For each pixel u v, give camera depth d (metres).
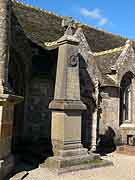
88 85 15.14
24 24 15.41
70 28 12.46
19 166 11.00
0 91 8.99
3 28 9.43
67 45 12.05
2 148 9.02
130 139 18.03
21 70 14.03
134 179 9.98
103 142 16.11
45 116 14.40
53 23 17.66
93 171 10.81
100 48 19.67
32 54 14.45
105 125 16.28
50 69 14.43
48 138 14.39
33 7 17.27
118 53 18.03
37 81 14.31
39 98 14.29
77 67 12.27
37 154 12.11
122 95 18.27
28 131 13.81
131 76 18.39
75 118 11.84
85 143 15.12
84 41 15.31
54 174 10.08
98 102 15.62
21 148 13.34
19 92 13.88
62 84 11.80
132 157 14.38
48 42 15.40
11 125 9.88
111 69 16.97
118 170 11.23
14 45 13.48
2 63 9.31
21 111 13.80
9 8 9.86
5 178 8.99
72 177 9.82
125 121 18.31
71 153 11.29
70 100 11.74
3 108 8.85
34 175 9.83
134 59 18.38
